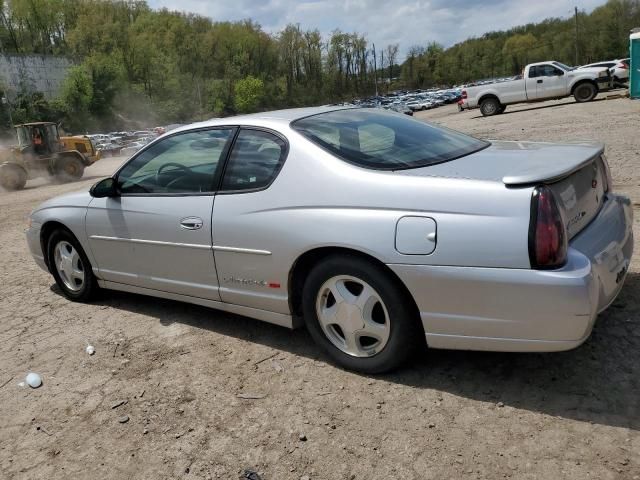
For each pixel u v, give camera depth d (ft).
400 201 9.61
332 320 10.86
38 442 9.89
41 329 14.80
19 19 332.39
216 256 12.23
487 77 417.49
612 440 8.26
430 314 9.50
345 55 402.31
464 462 8.20
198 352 12.51
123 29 330.75
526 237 8.52
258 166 11.66
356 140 11.43
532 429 8.71
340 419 9.53
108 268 14.99
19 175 58.80
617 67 90.79
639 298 12.37
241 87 344.28
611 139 37.09
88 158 68.64
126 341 13.46
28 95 274.77
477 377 10.28
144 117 313.73
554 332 8.61
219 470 8.68
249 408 10.16
